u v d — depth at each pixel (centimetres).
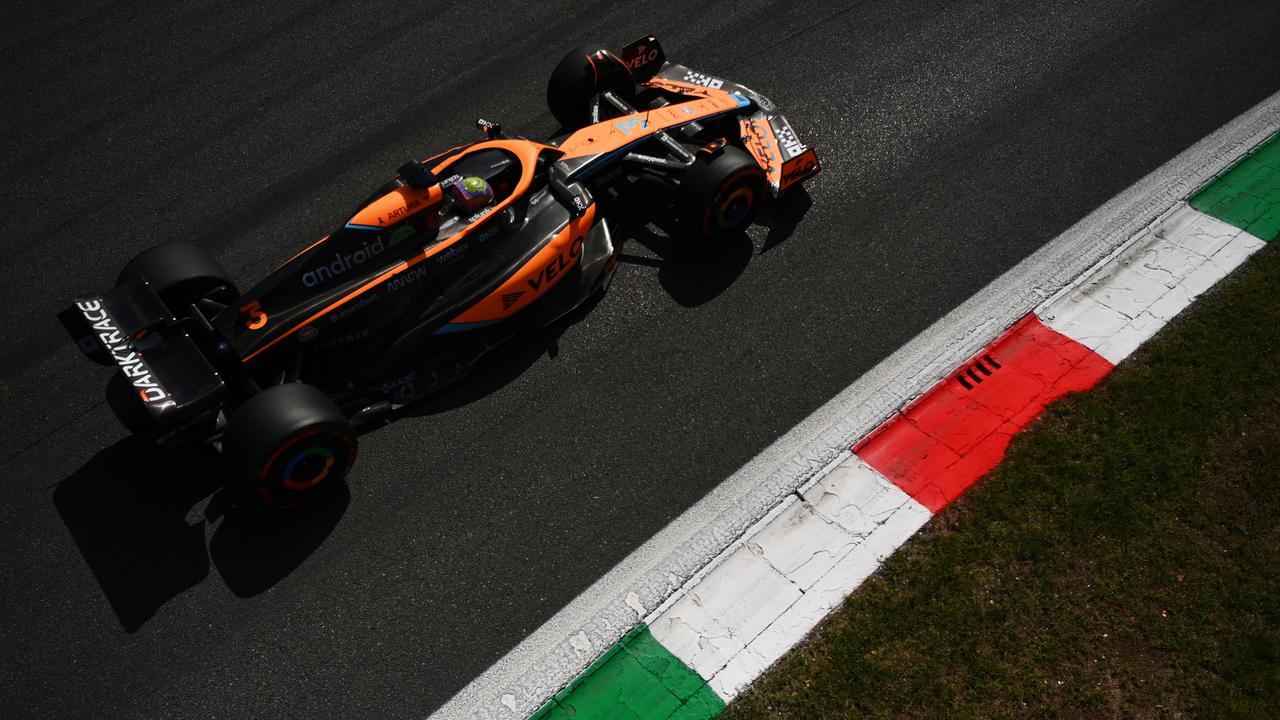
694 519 1037
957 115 1497
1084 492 1014
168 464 1101
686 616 958
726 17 1697
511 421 1136
